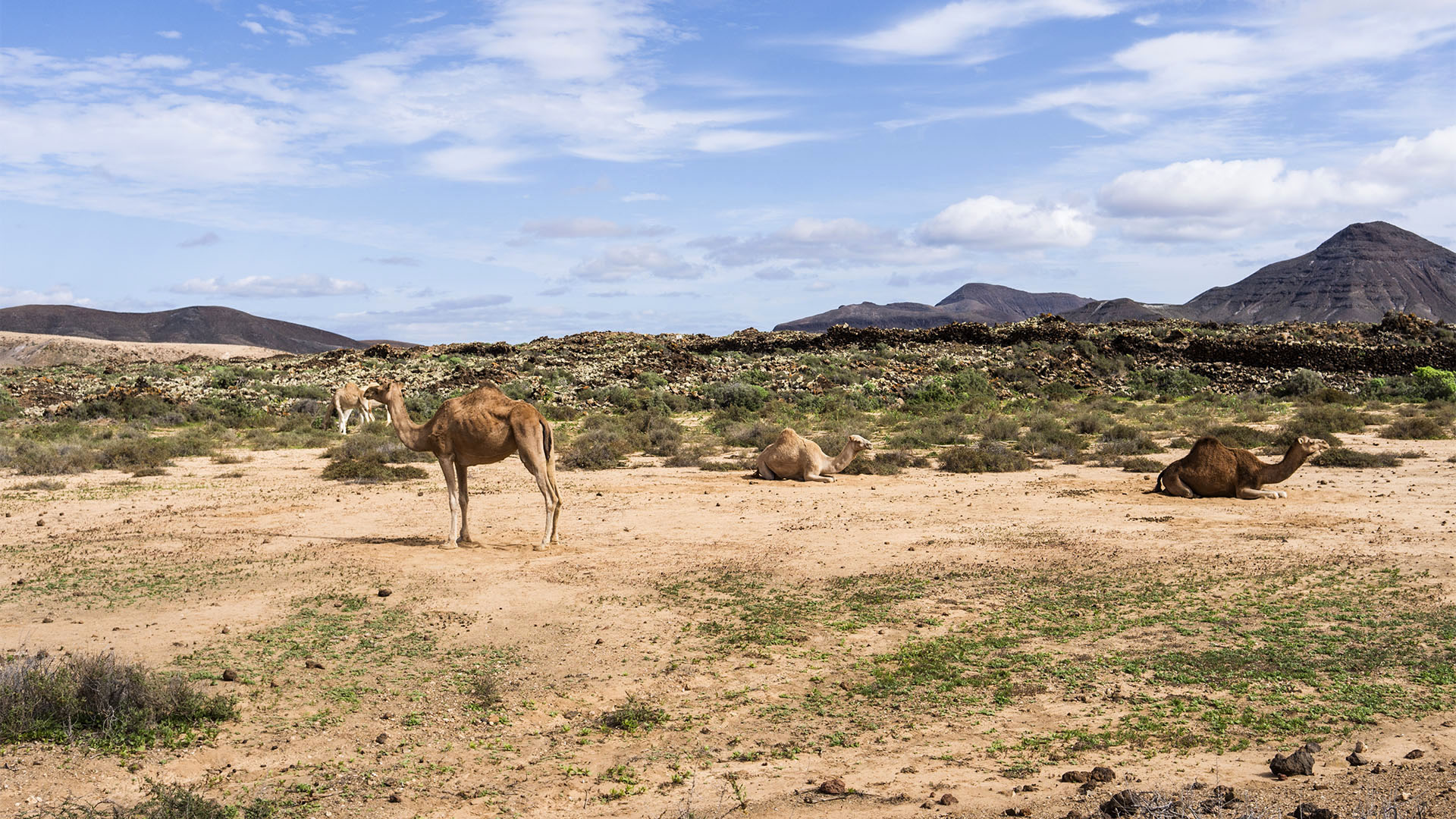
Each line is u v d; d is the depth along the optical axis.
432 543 13.49
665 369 51.78
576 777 5.78
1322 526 13.74
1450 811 4.44
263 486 19.83
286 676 7.75
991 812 4.86
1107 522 14.62
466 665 8.12
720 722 6.77
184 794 5.09
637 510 16.38
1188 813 4.52
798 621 9.44
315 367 58.34
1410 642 8.12
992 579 11.01
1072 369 49.41
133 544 13.36
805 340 63.66
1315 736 6.07
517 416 13.07
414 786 5.64
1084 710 6.80
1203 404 40.72
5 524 15.15
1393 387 42.38
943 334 60.16
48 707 6.41
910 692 7.31
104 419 37.41
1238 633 8.59
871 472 21.44
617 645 8.69
